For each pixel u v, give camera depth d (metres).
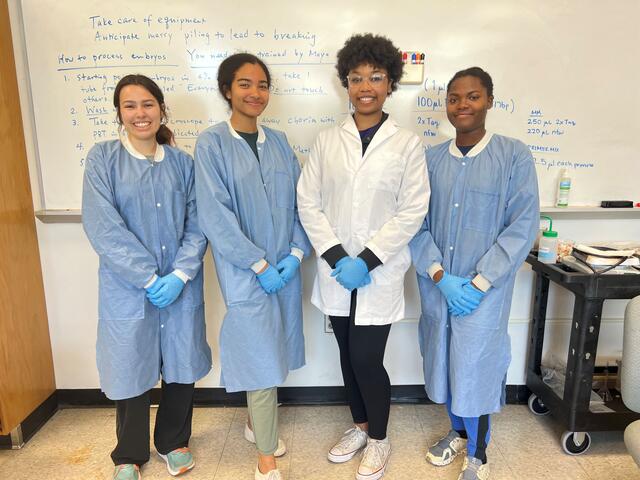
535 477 1.67
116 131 1.91
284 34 1.83
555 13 1.82
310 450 1.83
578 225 2.04
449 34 1.83
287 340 1.68
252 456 1.80
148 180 1.48
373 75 1.47
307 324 2.08
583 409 1.70
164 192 1.51
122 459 1.61
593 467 1.72
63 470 1.72
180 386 1.66
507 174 1.48
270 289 1.52
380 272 1.55
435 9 1.81
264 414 1.57
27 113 1.90
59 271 2.04
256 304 1.51
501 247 1.47
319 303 1.68
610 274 1.60
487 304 1.49
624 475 1.68
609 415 1.71
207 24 1.82
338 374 2.13
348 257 1.50
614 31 1.84
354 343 1.59
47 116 1.90
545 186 1.98
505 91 1.88
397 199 1.56
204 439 1.91
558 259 1.83
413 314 2.08
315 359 2.12
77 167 1.94
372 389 1.63
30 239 1.95
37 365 1.98
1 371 1.75
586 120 1.92
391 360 2.12
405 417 2.04
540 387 1.95
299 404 2.14
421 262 1.60
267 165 1.55
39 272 2.01
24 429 1.90
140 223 1.48
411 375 2.13
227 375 1.55
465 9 1.82
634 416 1.71
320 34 1.83
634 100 1.90
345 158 1.53
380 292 1.56
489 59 1.86
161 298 1.47
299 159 1.94
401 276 1.59
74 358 2.12
